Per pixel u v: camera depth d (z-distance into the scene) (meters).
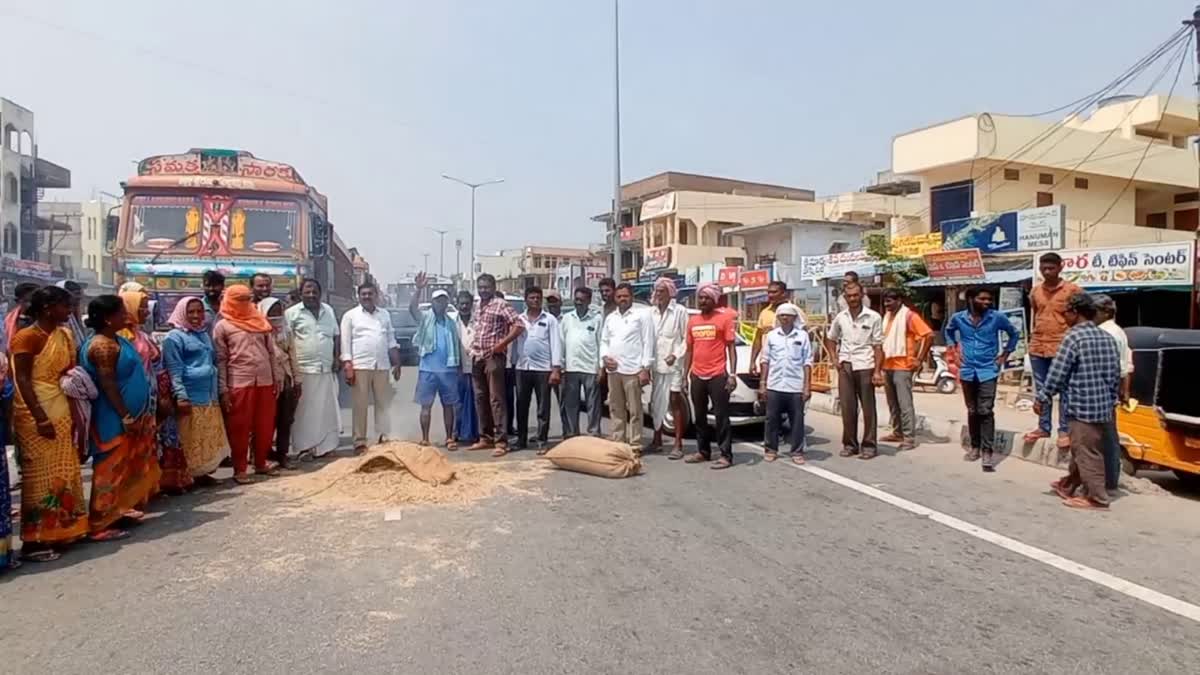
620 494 7.05
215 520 6.16
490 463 8.39
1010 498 7.00
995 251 20.14
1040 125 26.91
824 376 15.86
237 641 3.96
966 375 8.32
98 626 4.15
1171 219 30.52
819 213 45.94
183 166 12.23
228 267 11.75
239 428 7.47
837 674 3.62
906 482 7.64
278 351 8.02
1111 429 6.93
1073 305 6.69
